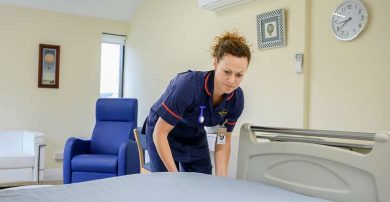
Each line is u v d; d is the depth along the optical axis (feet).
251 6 10.65
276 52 9.82
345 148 4.35
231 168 9.05
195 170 6.82
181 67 13.97
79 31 17.01
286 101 9.50
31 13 15.97
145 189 4.22
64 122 16.70
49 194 3.90
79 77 17.03
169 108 5.61
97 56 17.48
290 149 4.69
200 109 5.89
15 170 13.16
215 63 5.41
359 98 7.98
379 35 7.60
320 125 8.80
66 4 16.28
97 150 14.26
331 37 8.58
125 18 18.06
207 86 5.63
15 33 15.66
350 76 8.16
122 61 18.52
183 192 4.12
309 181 4.47
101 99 14.67
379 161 3.78
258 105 10.34
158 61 15.55
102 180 4.66
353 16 8.05
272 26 9.82
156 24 15.74
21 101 15.80
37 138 13.52
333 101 8.53
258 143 5.15
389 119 7.41
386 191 3.71
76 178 12.68
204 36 12.69
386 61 7.47
